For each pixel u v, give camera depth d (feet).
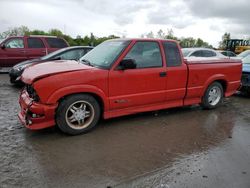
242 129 15.98
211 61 19.43
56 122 13.76
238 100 24.34
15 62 38.55
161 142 13.64
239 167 11.10
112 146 12.98
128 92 15.48
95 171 10.54
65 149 12.48
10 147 12.50
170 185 9.68
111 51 15.80
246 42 93.61
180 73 17.51
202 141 13.91
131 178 10.09
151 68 16.20
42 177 9.99
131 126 15.94
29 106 13.19
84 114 14.42
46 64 15.38
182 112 19.40
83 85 13.74
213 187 9.60
